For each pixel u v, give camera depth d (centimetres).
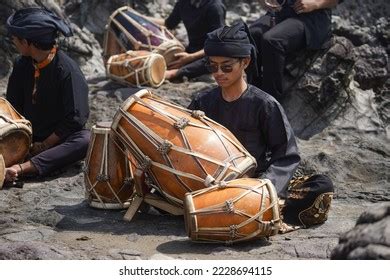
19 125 702
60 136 746
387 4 1073
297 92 907
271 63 858
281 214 600
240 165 577
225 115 615
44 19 722
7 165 713
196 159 571
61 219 618
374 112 921
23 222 615
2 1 989
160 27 980
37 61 742
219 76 598
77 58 1053
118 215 636
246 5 1145
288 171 598
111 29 980
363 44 1011
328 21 906
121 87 949
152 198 613
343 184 757
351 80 939
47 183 727
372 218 413
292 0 883
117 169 638
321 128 896
